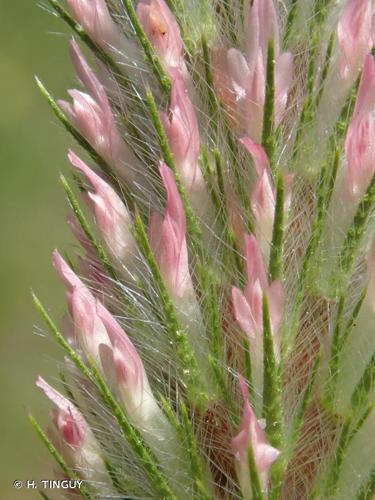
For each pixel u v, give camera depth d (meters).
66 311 0.06
